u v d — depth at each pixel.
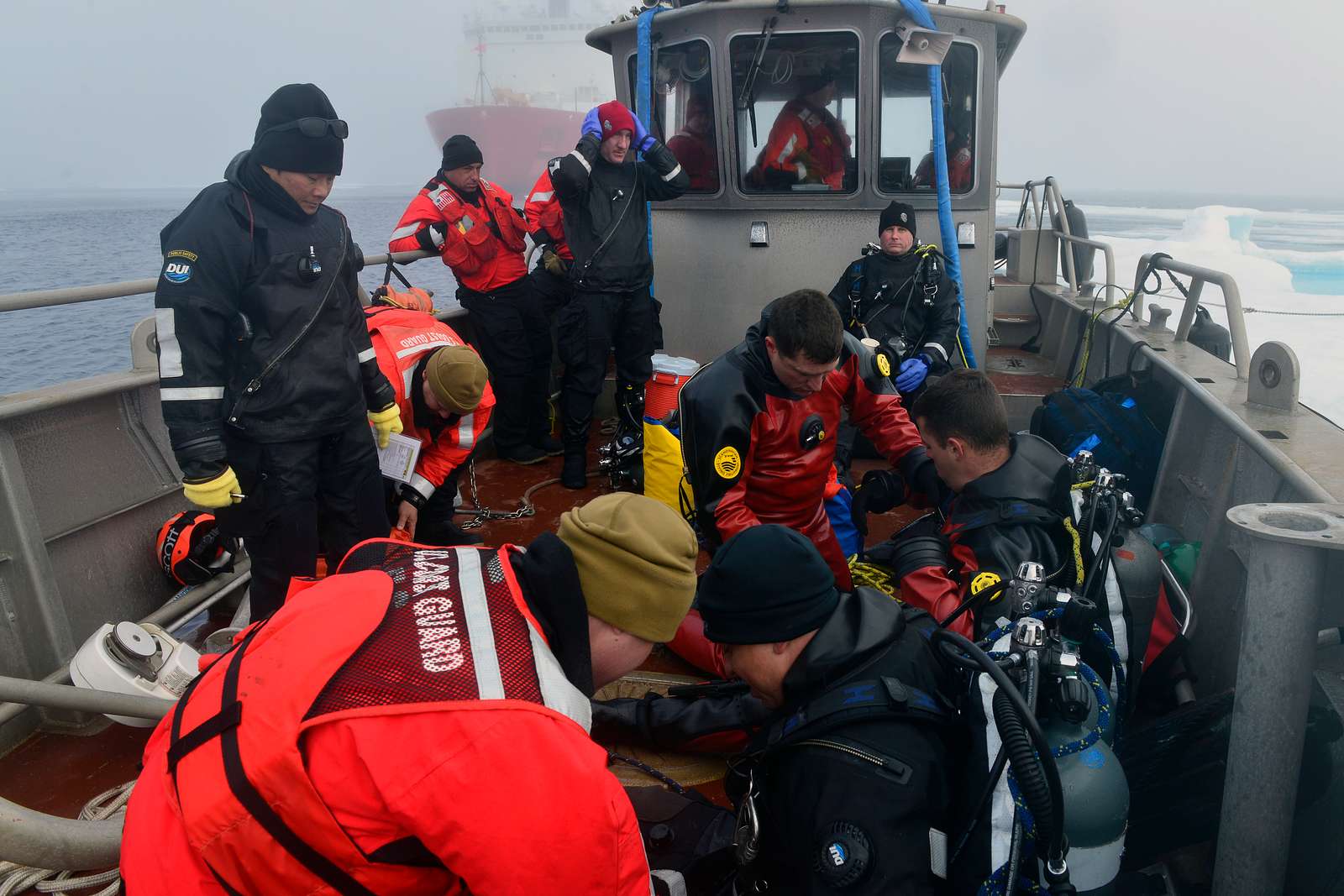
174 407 2.15
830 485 3.12
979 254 4.70
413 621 1.10
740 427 2.46
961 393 2.13
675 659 2.80
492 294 4.44
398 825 1.00
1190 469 3.21
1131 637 1.96
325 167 2.21
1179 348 4.00
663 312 5.04
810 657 1.46
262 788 1.00
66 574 2.67
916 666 1.48
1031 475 2.09
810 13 4.29
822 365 2.37
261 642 1.14
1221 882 1.69
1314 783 1.77
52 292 2.44
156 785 1.12
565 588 1.14
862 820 1.28
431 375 2.82
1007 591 1.86
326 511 2.64
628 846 1.04
